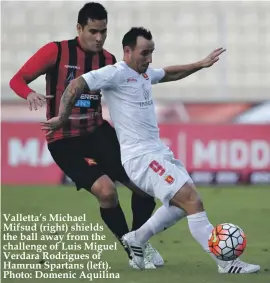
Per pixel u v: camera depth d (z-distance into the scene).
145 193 24.44
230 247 21.14
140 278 21.75
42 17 65.44
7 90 63.59
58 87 24.50
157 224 22.84
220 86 62.59
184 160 52.97
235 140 52.78
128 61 22.41
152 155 22.12
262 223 35.03
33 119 54.66
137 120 22.28
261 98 62.91
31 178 54.62
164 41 64.81
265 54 64.12
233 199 45.09
